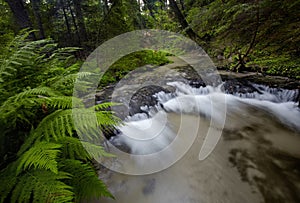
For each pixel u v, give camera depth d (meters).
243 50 6.10
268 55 5.69
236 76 5.42
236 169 2.61
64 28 9.66
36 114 1.87
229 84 4.98
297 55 5.06
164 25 10.22
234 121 3.69
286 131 3.34
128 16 5.70
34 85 2.10
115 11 5.29
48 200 0.97
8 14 5.80
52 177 1.11
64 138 1.56
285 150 2.92
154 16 11.30
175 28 9.84
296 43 5.02
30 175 1.15
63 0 9.00
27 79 2.14
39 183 1.08
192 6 10.06
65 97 1.61
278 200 2.15
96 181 1.36
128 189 2.28
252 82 4.88
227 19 5.66
